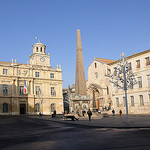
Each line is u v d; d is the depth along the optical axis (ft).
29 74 228.22
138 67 167.32
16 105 213.05
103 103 201.67
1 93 207.51
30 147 34.88
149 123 71.82
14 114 209.77
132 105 170.40
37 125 83.92
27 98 220.43
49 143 38.37
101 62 211.82
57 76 247.70
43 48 267.18
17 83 216.95
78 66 155.94
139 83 165.27
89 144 36.22
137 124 69.62
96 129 62.44
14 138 46.37
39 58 260.62
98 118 122.42
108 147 33.01
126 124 71.41
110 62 214.48
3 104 208.74
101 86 208.13
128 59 175.52
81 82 153.99
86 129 63.67
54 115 155.12
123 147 32.55
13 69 217.97
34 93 229.25
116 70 93.71
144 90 159.33
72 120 109.09
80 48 158.10
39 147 34.65
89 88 219.82
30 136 49.39
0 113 204.23
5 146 36.37
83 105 151.84
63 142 39.04
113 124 73.51
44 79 236.84
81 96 151.64
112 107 190.19
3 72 213.05
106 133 51.06
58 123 94.79
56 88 245.24
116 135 46.65
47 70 241.35
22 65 225.35
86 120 105.81
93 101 216.13
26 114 215.51
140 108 161.48
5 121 117.19
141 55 164.25
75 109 151.33
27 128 71.20
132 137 42.60
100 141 39.04
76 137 45.34
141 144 34.45
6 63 226.17
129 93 172.96
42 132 57.41
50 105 236.63
